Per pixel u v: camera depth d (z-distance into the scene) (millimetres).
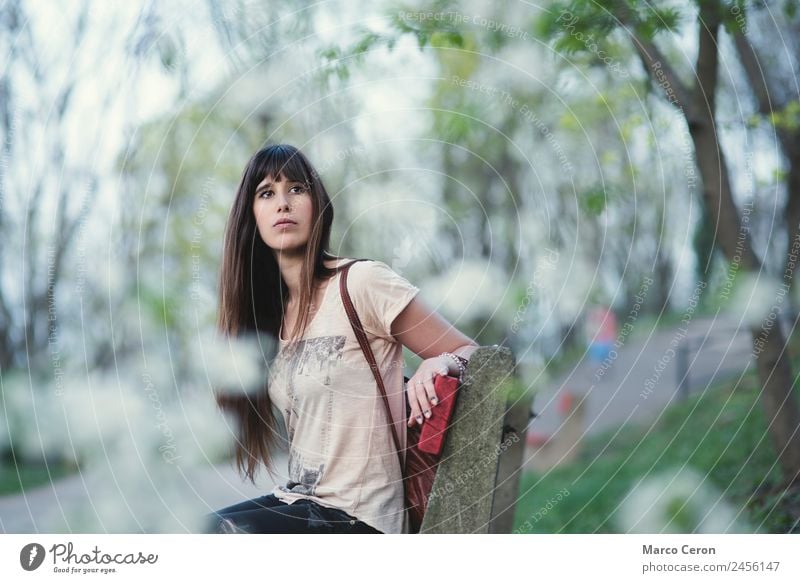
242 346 2764
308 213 2646
